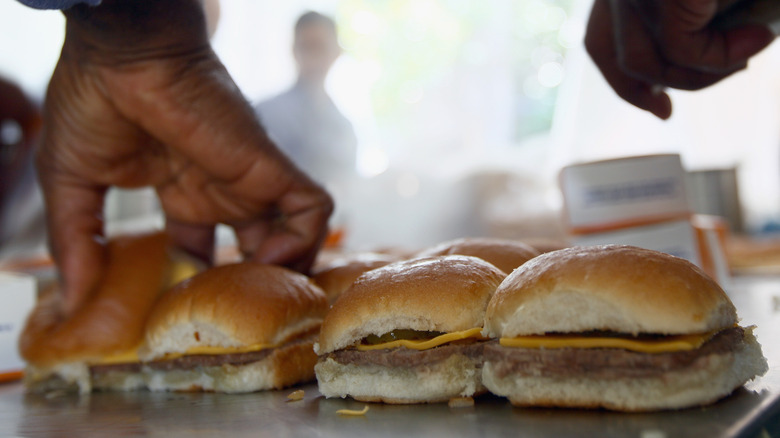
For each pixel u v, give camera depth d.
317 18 0.88
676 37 0.28
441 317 0.21
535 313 0.20
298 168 0.29
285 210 0.29
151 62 0.25
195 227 0.32
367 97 1.19
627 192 0.39
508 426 0.19
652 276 0.19
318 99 0.89
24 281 0.34
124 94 0.25
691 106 1.03
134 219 0.69
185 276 0.30
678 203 0.39
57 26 0.88
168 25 0.24
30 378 0.30
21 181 0.75
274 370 0.25
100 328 0.28
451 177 0.84
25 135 0.73
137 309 0.29
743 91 1.02
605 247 0.20
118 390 0.29
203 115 0.26
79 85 0.26
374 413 0.21
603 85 0.85
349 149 0.90
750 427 0.17
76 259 0.29
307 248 0.30
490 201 0.78
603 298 0.19
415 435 0.18
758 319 0.33
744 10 0.28
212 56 0.26
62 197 0.29
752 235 1.07
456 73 1.16
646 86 0.33
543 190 0.80
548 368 0.20
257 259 0.29
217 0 0.43
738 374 0.20
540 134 1.13
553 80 1.12
